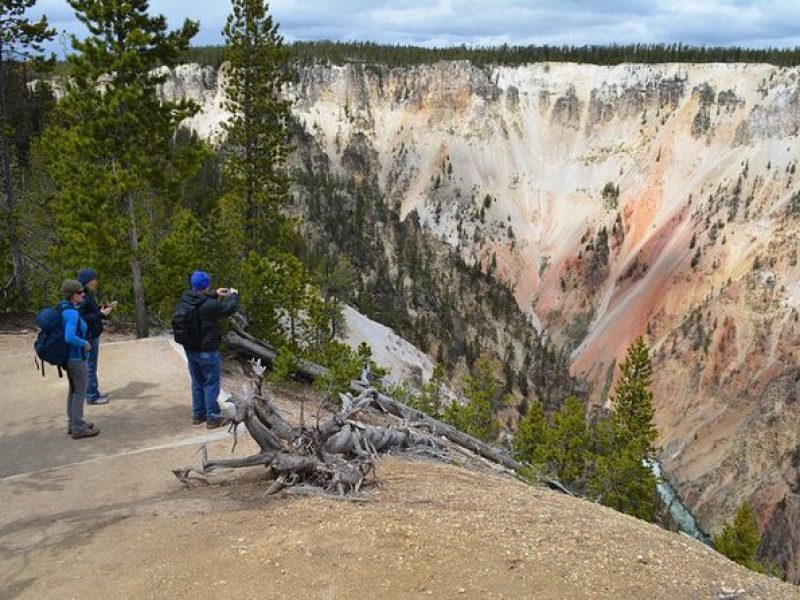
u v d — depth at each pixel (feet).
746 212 506.89
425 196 634.43
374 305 366.22
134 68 64.95
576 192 639.35
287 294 88.38
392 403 73.05
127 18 64.49
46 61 82.12
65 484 32.48
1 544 25.89
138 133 68.03
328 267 268.21
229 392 50.14
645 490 134.41
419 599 20.43
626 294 543.80
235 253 89.51
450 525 25.79
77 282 37.29
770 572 140.26
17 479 33.24
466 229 619.26
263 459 30.76
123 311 81.25
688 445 371.56
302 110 637.30
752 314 420.77
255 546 23.98
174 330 39.37
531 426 148.77
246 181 133.08
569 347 540.93
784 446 304.30
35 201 93.50
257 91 128.47
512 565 22.49
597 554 24.07
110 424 41.27
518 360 449.06
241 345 74.59
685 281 498.69
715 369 410.93
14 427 40.98
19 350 60.44
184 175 71.15
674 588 22.17
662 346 449.06
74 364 37.76
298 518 26.40
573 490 143.43
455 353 385.70
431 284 442.50
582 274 586.45
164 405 44.75
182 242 81.97
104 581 22.38
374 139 647.97
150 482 32.50
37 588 22.24
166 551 24.17
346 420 33.88
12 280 86.28
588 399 466.29
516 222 632.79
